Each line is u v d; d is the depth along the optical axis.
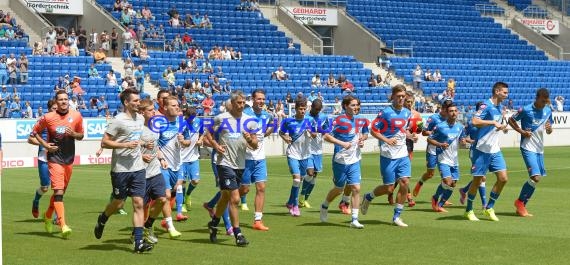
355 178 12.89
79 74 36.53
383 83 44.56
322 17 49.84
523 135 14.25
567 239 11.58
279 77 41.44
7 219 14.38
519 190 19.12
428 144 16.61
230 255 10.46
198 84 37.06
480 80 48.28
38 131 12.09
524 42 54.91
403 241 11.46
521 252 10.48
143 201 10.87
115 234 12.45
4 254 10.66
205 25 44.34
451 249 10.74
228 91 38.75
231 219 11.24
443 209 15.16
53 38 37.81
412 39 50.69
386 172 13.12
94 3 42.38
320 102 15.64
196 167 15.67
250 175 12.76
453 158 15.25
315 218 14.23
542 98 13.99
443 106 15.20
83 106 33.62
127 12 41.47
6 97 32.75
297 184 14.63
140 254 10.60
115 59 39.19
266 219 14.12
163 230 12.83
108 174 24.89
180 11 44.97
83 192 19.11
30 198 17.98
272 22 48.69
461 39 52.75
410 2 53.53
